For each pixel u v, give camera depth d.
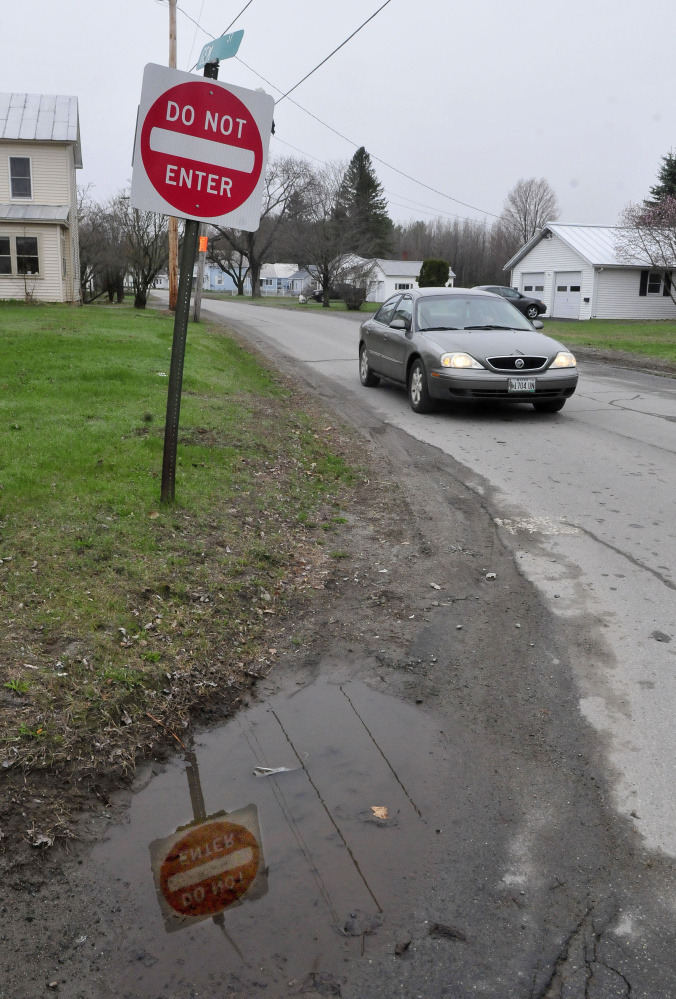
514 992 2.18
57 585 4.27
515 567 5.26
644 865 2.65
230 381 11.66
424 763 3.23
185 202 4.85
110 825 2.86
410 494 6.92
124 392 9.35
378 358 12.41
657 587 4.93
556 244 41.06
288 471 7.27
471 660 4.04
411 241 104.31
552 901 2.49
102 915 2.43
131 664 3.69
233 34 4.71
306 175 63.75
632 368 16.28
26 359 11.61
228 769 3.20
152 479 6.11
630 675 3.88
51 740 3.14
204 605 4.38
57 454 6.50
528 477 7.47
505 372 9.97
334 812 2.94
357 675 3.91
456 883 2.57
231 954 2.30
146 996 2.16
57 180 30.23
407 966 2.26
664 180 46.69
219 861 2.68
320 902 2.50
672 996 2.16
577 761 3.22
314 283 69.75
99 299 52.28
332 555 5.40
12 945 2.30
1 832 2.71
